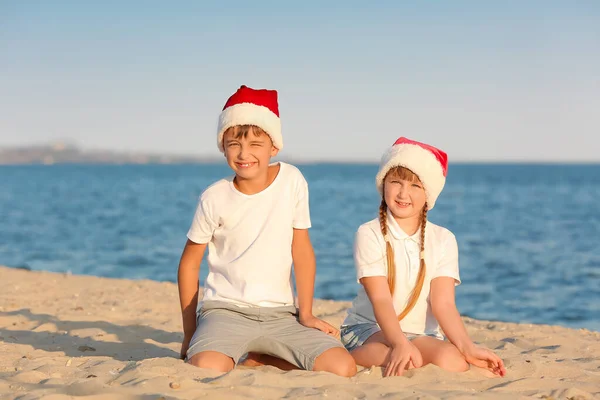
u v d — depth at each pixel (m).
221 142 3.53
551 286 11.72
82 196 44.47
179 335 4.89
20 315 5.45
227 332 3.36
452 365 3.30
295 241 3.62
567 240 19.66
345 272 12.65
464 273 13.26
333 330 3.52
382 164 3.52
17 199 40.56
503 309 9.73
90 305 6.19
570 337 4.99
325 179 94.25
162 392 2.75
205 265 12.20
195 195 45.75
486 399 2.78
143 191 52.34
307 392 2.79
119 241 17.94
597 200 43.84
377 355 3.35
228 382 2.91
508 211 33.34
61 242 17.69
